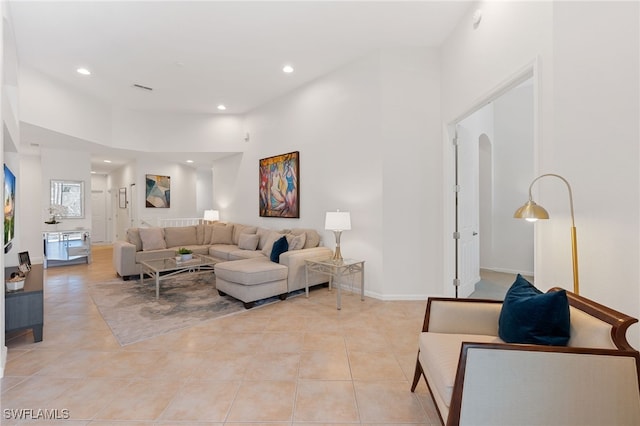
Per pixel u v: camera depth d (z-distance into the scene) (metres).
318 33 3.52
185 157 7.08
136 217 7.68
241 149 6.44
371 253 4.00
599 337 1.31
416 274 3.86
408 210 3.85
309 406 1.84
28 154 6.49
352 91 4.21
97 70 4.43
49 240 5.99
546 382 1.26
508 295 1.71
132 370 2.22
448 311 1.91
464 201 3.85
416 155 3.83
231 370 2.23
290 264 3.92
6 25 2.85
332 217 3.78
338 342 2.69
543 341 1.43
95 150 6.27
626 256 1.52
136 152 6.43
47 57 4.02
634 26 1.48
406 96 3.84
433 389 1.62
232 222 6.80
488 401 1.28
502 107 5.54
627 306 1.52
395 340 2.74
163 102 5.79
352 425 1.68
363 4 3.01
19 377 2.12
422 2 2.99
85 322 3.13
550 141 1.99
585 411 1.25
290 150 5.27
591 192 1.71
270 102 5.70
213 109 6.21
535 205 1.71
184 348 2.57
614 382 1.23
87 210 6.57
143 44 3.71
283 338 2.77
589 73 1.71
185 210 8.69
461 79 3.25
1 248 2.16
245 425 1.67
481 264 5.75
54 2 2.92
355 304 3.71
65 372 2.19
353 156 4.21
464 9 3.10
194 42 3.68
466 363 1.29
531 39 2.16
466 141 3.94
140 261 4.66
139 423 1.68
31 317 2.62
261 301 3.82
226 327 3.02
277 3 2.98
